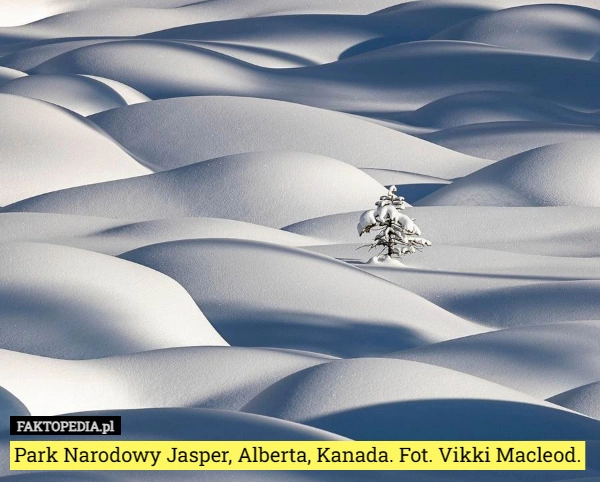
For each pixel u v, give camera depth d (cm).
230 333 5125
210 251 5869
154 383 3372
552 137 13338
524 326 4416
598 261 7494
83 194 9494
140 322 4488
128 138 11856
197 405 3309
